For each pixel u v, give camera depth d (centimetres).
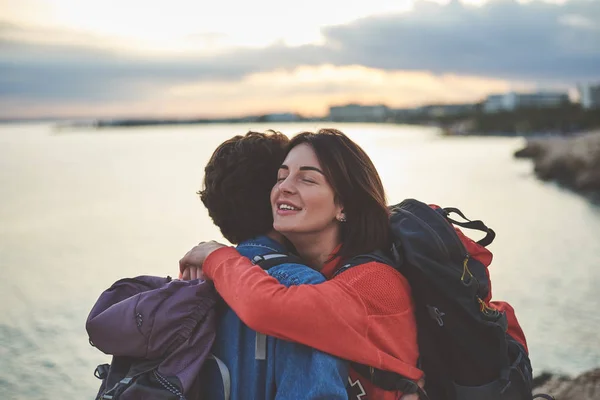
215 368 172
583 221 1939
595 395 458
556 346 754
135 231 1991
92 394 689
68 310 1032
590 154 3158
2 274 1337
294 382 160
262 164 191
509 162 5222
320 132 189
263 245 189
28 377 727
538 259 1310
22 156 7981
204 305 172
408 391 170
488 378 184
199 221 2217
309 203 179
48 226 2136
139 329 165
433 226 178
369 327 164
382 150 8044
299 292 159
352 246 182
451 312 175
